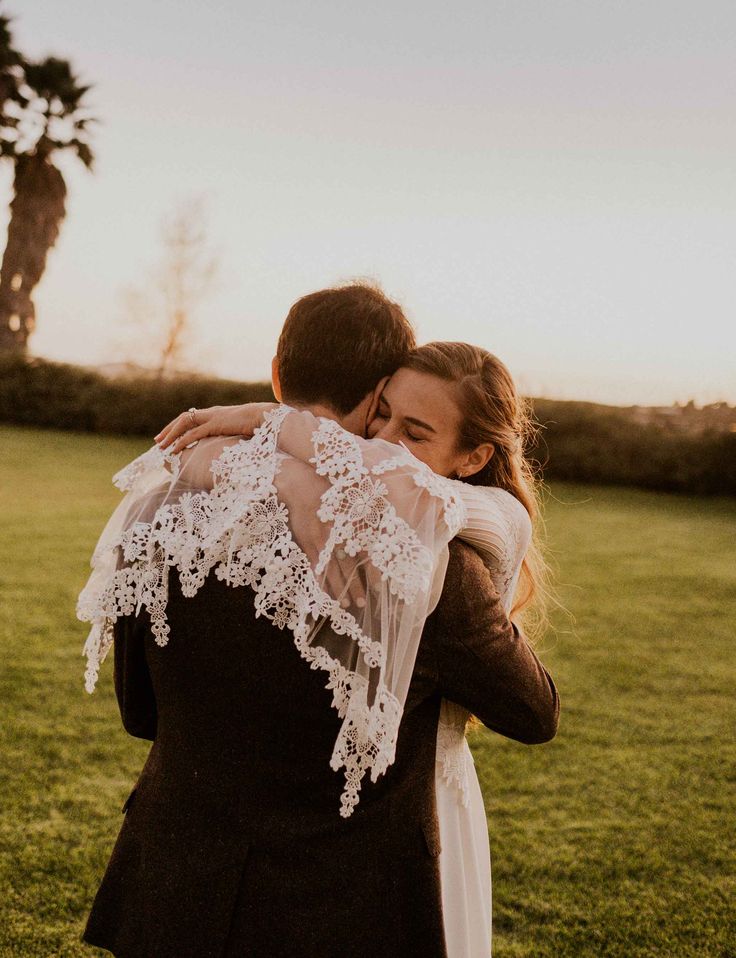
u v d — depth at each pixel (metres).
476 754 3.87
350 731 1.05
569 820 3.27
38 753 3.58
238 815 1.11
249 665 1.08
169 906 1.12
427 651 1.08
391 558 1.02
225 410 1.28
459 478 1.45
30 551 7.39
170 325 24.69
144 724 1.33
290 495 1.10
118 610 1.19
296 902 1.09
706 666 5.31
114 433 20.17
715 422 15.35
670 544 9.82
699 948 2.49
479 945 1.26
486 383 1.36
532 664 1.14
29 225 24.02
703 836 3.17
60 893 2.61
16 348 24.30
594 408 16.09
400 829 1.12
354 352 1.24
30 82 22.52
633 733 4.19
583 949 2.48
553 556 8.73
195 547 1.10
